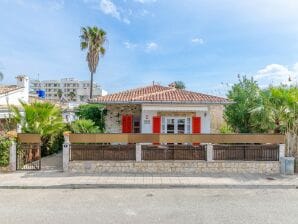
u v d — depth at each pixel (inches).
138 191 392.8
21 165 513.3
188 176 466.3
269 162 492.4
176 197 360.8
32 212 298.0
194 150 502.6
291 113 531.8
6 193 380.8
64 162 493.4
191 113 675.4
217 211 301.7
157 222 268.7
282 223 266.1
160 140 499.8
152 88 823.1
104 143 520.7
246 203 332.8
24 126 612.4
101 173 486.6
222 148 500.7
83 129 700.7
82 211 301.7
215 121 856.3
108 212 298.4
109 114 728.3
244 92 770.8
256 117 668.1
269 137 499.2
